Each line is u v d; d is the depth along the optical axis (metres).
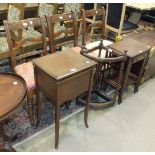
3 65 3.07
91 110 2.48
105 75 2.66
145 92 2.88
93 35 3.09
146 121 2.41
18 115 2.30
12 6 2.75
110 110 2.51
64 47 3.14
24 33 2.88
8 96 1.52
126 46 2.44
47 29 2.48
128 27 3.59
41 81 1.85
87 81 1.90
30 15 3.50
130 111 2.53
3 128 1.98
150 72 2.96
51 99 1.83
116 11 3.44
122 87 2.50
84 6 3.72
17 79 1.70
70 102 2.50
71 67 1.75
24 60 2.75
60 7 3.58
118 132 2.24
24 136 2.08
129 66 2.34
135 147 2.09
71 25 2.94
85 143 2.09
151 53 2.65
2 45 2.58
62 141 2.08
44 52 2.46
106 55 2.38
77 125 2.27
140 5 3.46
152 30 3.31
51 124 2.24
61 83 1.65
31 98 2.07
